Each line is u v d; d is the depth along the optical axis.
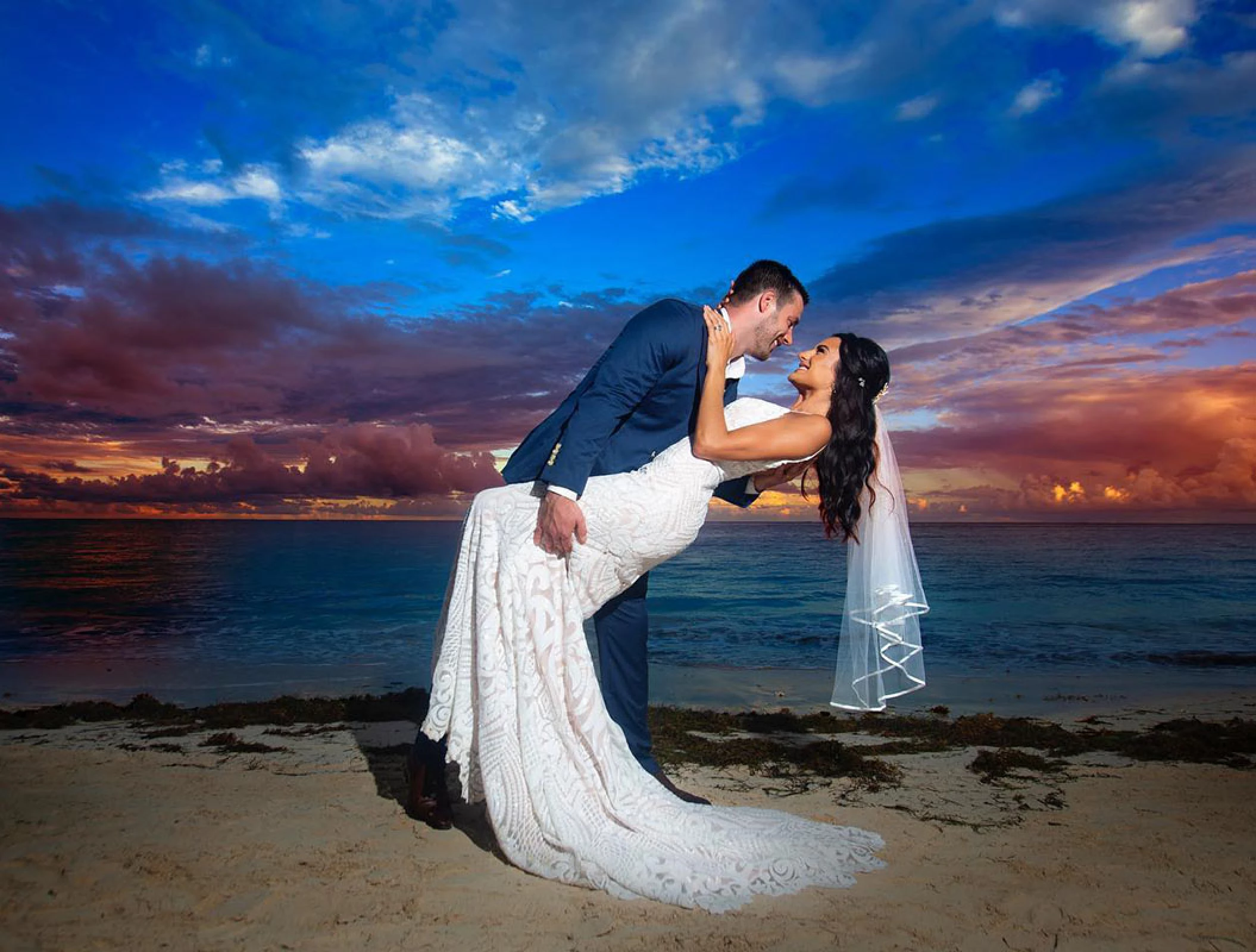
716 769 4.51
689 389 3.13
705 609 20.34
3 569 29.73
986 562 38.78
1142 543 65.94
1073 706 7.91
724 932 2.26
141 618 17.14
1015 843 3.13
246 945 2.13
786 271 3.23
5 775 4.22
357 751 5.04
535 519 3.00
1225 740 5.57
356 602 20.19
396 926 2.27
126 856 2.82
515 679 2.87
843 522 3.39
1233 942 2.23
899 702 8.11
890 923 2.34
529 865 2.71
